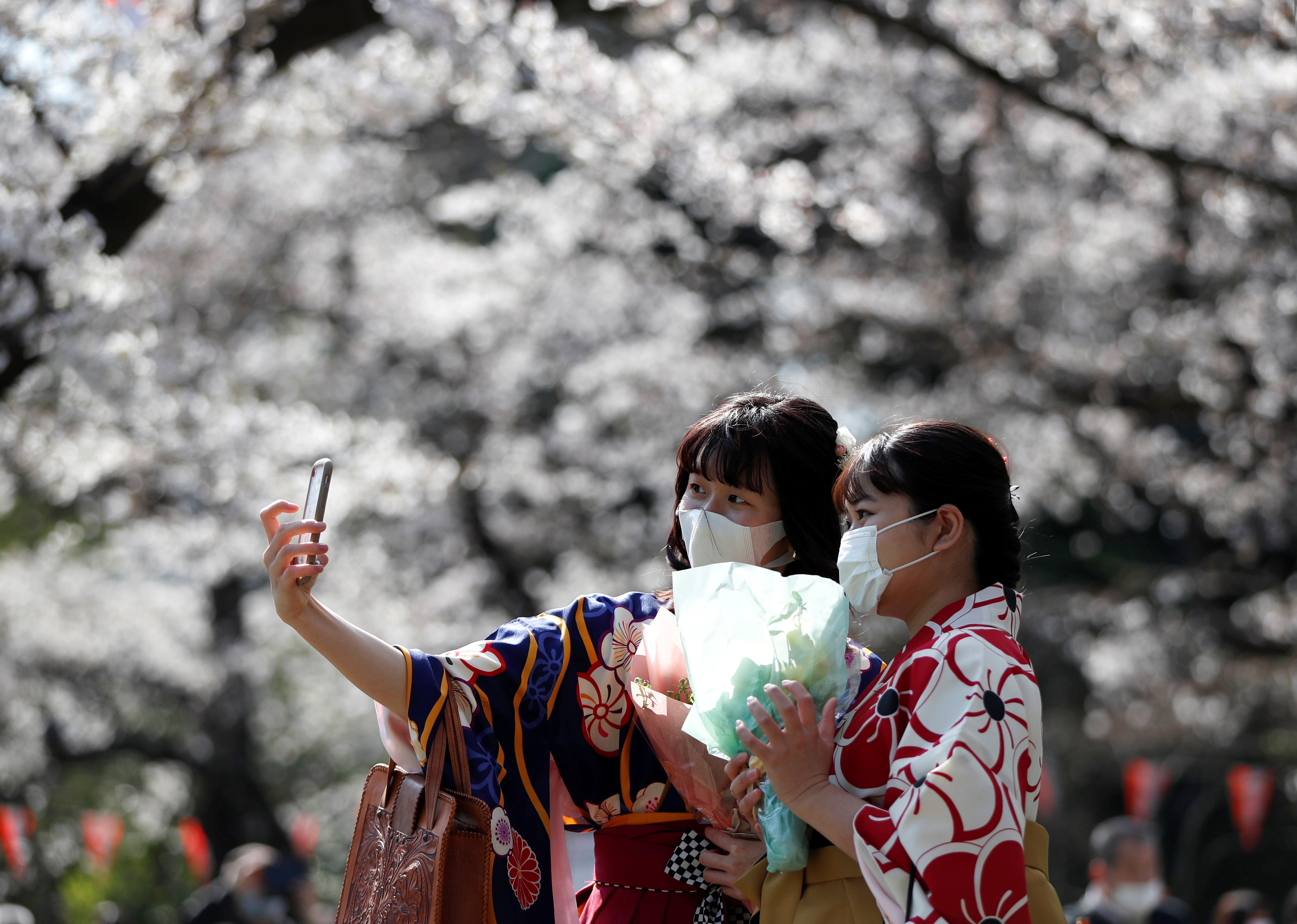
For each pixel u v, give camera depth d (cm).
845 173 3250
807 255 3219
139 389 1983
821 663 587
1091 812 4522
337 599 3400
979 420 3250
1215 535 3531
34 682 3619
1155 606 3653
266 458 2334
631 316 3506
